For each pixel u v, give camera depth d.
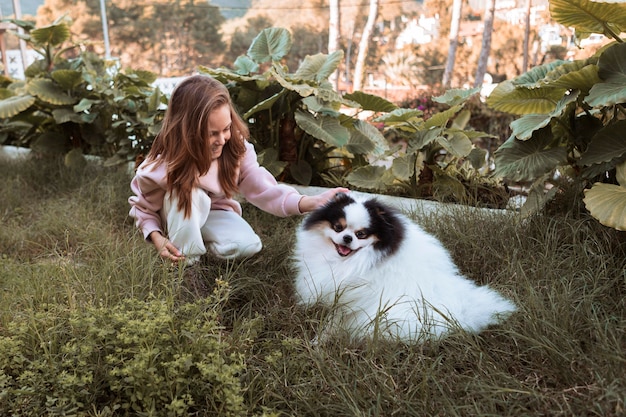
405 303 2.41
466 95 4.32
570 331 2.22
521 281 2.66
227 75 4.28
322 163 4.79
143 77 6.18
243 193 3.23
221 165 2.98
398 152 4.57
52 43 5.89
